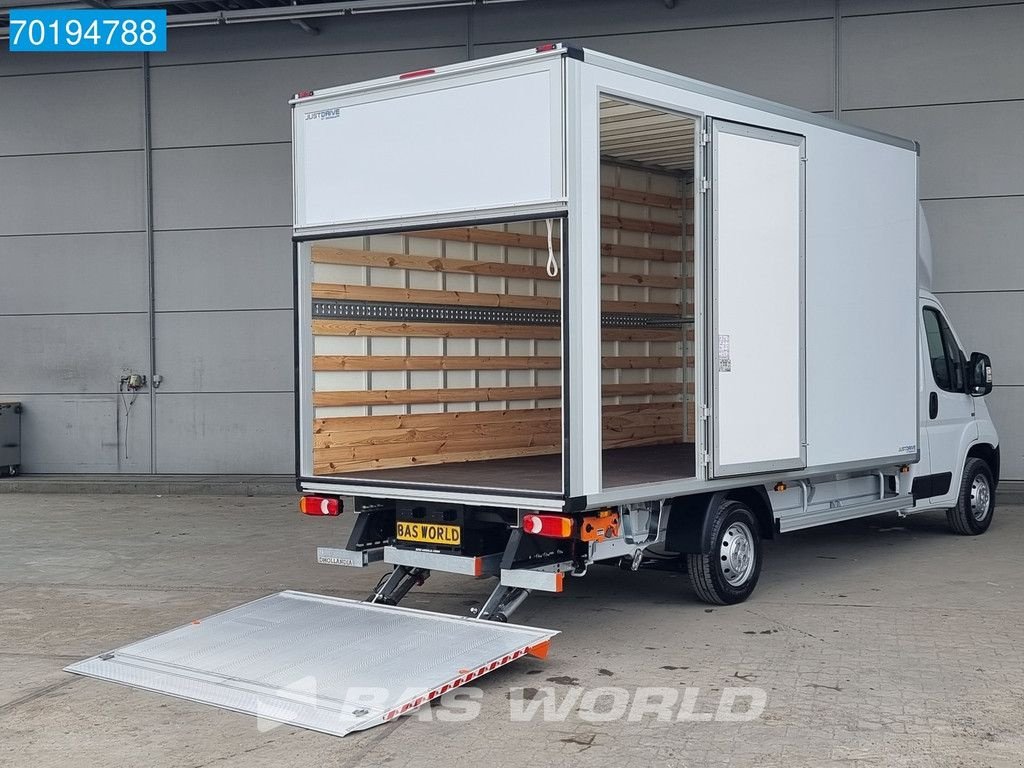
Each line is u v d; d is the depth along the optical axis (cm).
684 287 1066
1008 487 1185
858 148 784
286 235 1420
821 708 504
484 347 852
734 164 676
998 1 1213
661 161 991
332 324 723
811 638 627
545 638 566
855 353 782
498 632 577
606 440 977
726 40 1284
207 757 453
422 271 796
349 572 849
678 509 682
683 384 1064
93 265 1475
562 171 570
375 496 656
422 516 647
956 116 1230
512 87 589
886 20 1241
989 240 1226
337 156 666
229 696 517
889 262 821
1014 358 1221
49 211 1486
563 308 571
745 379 684
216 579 825
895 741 461
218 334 1443
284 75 1414
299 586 797
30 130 1487
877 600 723
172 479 1396
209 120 1436
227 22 1339
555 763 442
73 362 1485
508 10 1348
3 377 1505
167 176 1451
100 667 571
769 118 700
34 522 1128
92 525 1103
